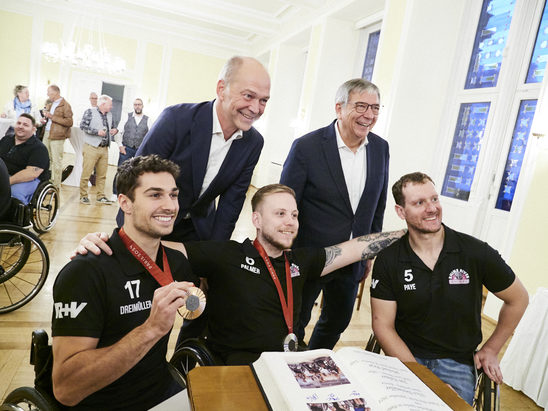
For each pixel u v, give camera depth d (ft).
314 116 23.12
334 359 3.03
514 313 4.84
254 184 34.37
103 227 14.56
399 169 15.21
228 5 27.94
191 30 33.88
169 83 35.37
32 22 31.07
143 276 3.57
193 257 4.46
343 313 6.51
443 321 4.78
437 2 14.34
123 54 33.81
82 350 3.11
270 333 4.49
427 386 2.93
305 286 5.92
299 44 29.96
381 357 3.28
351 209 6.03
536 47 11.64
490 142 12.63
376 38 21.11
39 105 32.12
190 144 5.28
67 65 32.07
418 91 14.87
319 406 2.40
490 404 4.33
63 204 17.13
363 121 5.61
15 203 8.34
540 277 9.18
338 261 5.15
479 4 13.75
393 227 15.43
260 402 2.49
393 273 4.90
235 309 4.50
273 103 31.32
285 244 4.62
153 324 3.00
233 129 5.38
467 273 4.77
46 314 8.02
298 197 6.06
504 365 7.57
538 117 9.40
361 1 19.19
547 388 6.70
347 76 23.17
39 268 10.24
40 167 11.20
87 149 17.62
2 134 14.15
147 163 3.52
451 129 14.51
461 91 14.17
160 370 3.82
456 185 14.08
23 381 5.85
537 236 9.39
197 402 2.41
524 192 9.96
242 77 4.81
